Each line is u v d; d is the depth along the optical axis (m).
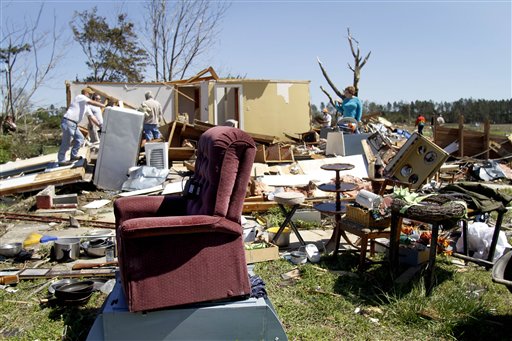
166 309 3.21
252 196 7.84
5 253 5.33
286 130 18.22
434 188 8.17
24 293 4.32
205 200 3.42
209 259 3.26
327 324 3.73
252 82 17.66
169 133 12.31
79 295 4.00
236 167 3.34
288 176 9.31
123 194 8.70
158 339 3.21
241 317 3.26
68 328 3.64
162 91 17.42
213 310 3.23
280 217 7.04
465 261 5.04
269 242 5.60
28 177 9.53
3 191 8.88
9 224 7.12
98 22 31.78
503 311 3.90
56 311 3.94
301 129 18.45
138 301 3.11
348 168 5.16
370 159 9.82
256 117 17.81
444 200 4.32
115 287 3.64
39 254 5.53
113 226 6.97
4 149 16.02
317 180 9.02
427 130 25.78
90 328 3.62
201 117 17.58
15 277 4.54
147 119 12.14
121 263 3.21
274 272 4.83
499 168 11.47
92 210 8.00
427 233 5.14
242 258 3.35
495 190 4.80
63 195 8.55
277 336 3.29
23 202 8.57
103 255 5.37
